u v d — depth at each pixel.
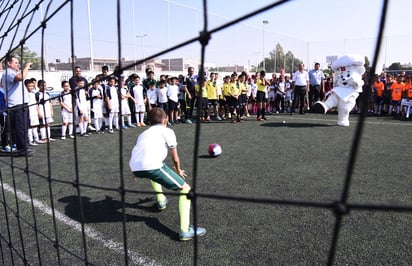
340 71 8.67
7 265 2.23
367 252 2.26
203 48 0.98
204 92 9.92
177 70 16.48
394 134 7.35
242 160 4.99
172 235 2.59
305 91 11.60
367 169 4.41
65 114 7.16
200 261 2.20
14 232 2.71
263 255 2.25
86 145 6.48
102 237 2.57
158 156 2.62
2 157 5.54
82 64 15.49
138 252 2.33
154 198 3.43
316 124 9.20
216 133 7.77
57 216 2.99
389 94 11.27
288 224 2.72
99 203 3.30
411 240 2.42
